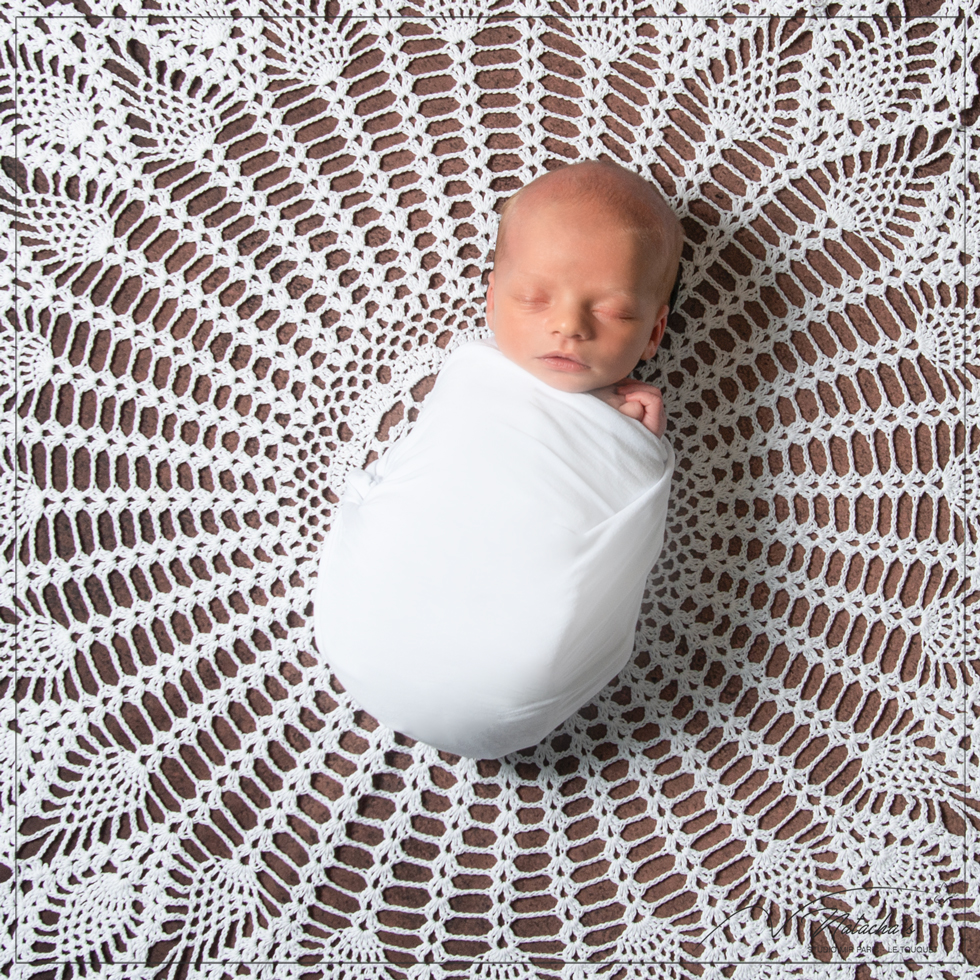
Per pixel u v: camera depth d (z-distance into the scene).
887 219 1.10
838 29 1.08
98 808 1.08
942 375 1.10
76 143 1.09
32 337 1.09
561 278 0.88
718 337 1.11
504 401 0.92
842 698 1.12
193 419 1.11
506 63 1.10
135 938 1.07
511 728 0.95
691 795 1.11
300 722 1.10
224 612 1.11
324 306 1.11
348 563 0.95
